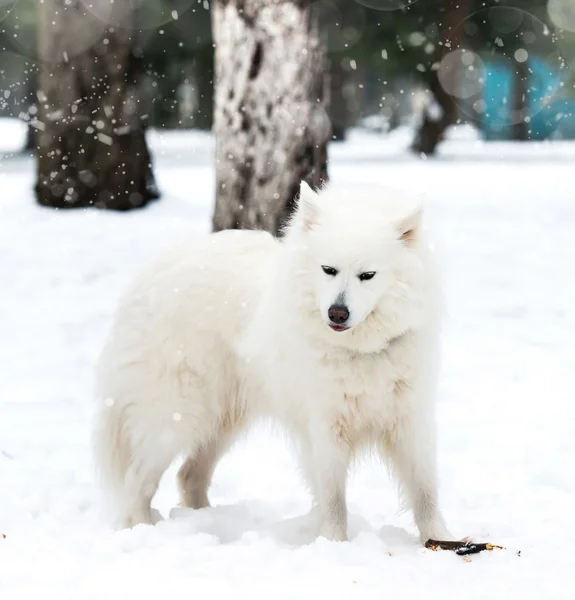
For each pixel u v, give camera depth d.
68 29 20.36
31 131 43.50
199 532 6.06
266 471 7.98
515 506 6.85
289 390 6.31
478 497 7.07
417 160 39.44
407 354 5.96
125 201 21.05
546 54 45.78
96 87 20.70
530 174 32.38
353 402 6.07
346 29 42.81
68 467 7.93
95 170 20.94
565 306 13.55
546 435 8.52
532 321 12.83
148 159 21.67
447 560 5.47
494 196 25.80
